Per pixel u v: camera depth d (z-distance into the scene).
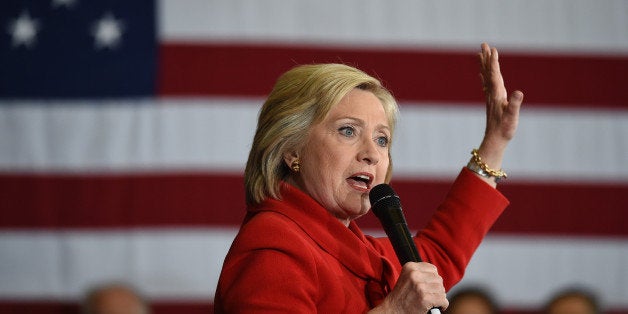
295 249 6.27
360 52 16.28
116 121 16.12
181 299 15.87
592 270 16.23
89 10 16.45
